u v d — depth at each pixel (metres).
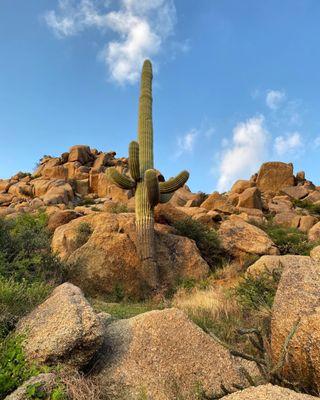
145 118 14.26
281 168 34.56
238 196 27.22
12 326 4.56
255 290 6.13
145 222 12.25
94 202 30.59
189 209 19.53
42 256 9.47
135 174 13.09
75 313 4.17
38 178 36.34
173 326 4.52
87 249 11.02
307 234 19.05
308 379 3.16
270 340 3.86
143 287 11.05
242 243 14.83
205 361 4.17
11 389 3.64
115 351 4.29
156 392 3.80
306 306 3.40
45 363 3.88
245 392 2.85
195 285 10.98
